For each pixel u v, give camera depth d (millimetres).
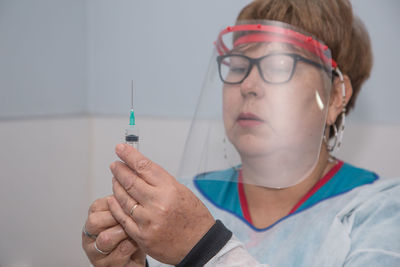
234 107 768
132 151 634
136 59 1562
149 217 608
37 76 1428
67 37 1562
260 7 836
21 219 1348
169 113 1514
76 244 1595
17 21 1334
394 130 1194
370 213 728
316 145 765
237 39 782
